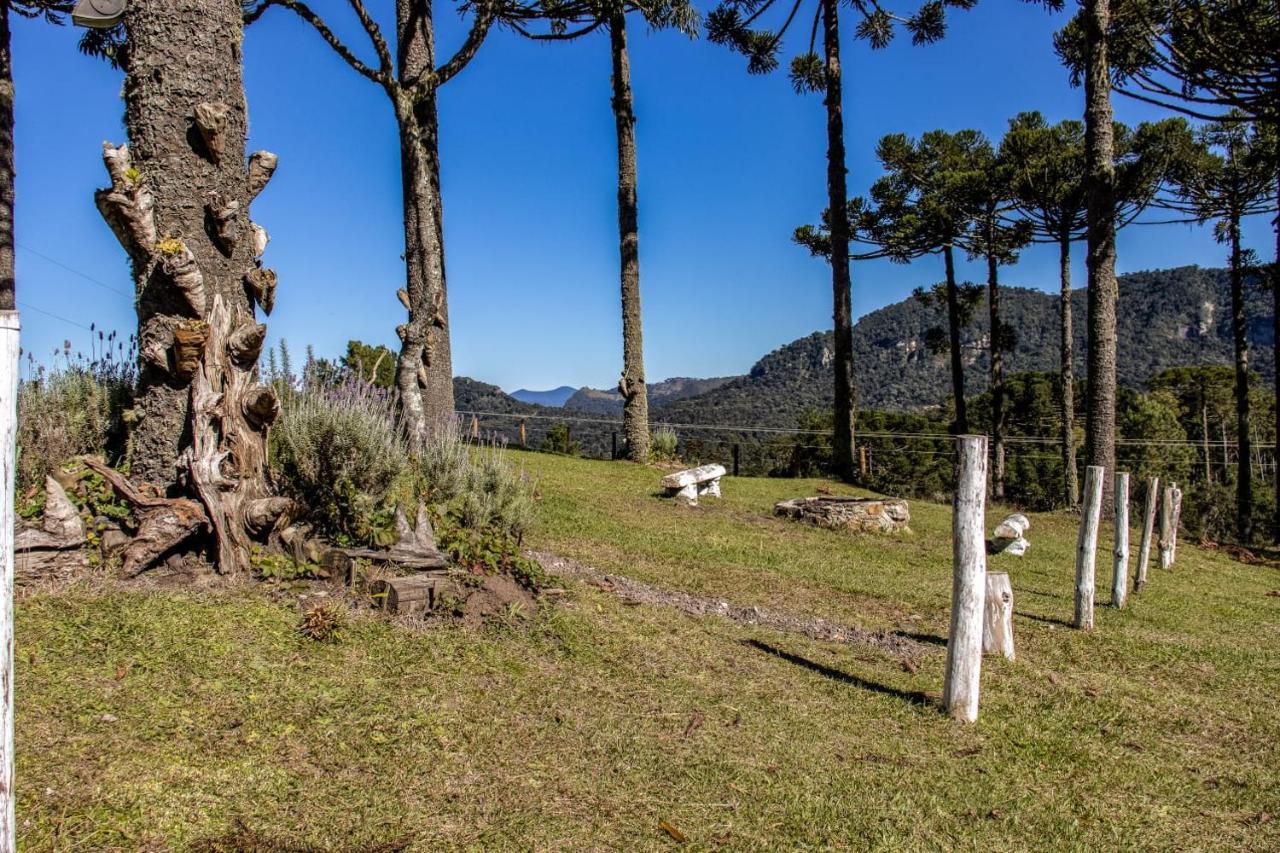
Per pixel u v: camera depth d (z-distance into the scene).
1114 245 16.84
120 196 5.20
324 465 5.78
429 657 4.64
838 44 21.17
